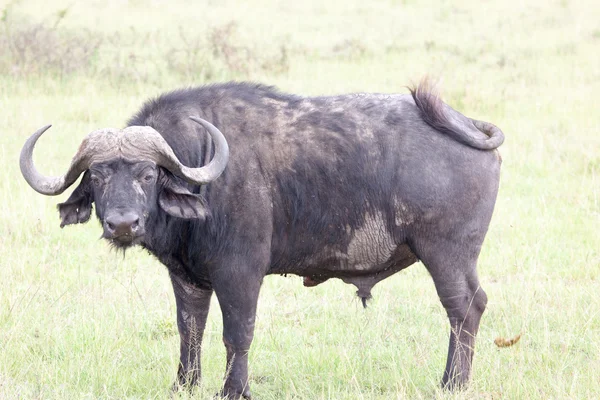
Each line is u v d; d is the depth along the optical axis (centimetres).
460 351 1994
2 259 2777
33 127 4275
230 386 1939
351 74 5862
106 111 4612
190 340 2050
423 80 2062
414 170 1933
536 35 7394
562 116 4672
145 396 2006
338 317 2519
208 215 1845
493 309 2527
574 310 2419
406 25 8062
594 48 6769
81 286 2631
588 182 3644
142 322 2384
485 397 1950
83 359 2119
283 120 1955
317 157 1931
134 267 2841
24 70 5188
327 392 2017
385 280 2797
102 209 1733
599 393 1928
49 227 3078
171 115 1925
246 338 1931
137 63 5728
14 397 1880
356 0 9556
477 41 7131
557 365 2095
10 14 6450
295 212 1938
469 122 2039
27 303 2408
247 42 6619
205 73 5494
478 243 1984
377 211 1959
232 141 1914
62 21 7225
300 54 6475
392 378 2092
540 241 2978
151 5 8656
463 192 1939
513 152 4047
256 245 1908
